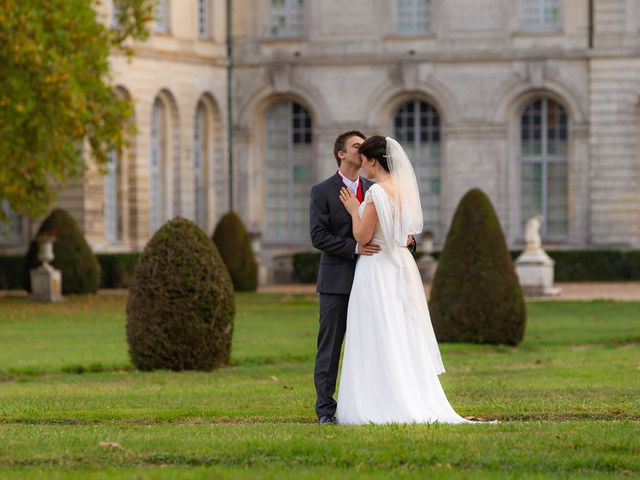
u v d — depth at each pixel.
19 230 60.94
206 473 14.93
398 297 19.00
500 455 16.05
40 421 20.23
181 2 65.56
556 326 40.19
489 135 67.25
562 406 20.81
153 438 17.31
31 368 29.33
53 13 44.75
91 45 46.81
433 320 35.59
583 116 66.69
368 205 18.98
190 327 29.09
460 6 67.50
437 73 67.56
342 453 16.12
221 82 67.94
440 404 19.05
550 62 66.69
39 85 44.62
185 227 29.47
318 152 68.19
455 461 15.81
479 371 28.80
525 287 53.66
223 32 68.19
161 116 65.44
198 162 67.75
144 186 63.31
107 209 62.34
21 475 15.04
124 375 28.47
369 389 18.86
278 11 68.44
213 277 29.31
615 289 58.94
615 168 66.50
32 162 46.66
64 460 16.06
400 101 68.44
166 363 29.30
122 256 58.66
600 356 31.92
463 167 67.56
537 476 14.99
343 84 68.06
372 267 19.05
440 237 68.12
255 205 68.88
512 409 20.53
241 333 37.91
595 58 66.38
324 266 19.47
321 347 19.55
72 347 33.75
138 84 62.72
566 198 67.38
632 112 66.38
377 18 67.88
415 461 15.84
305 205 68.81
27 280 52.16
